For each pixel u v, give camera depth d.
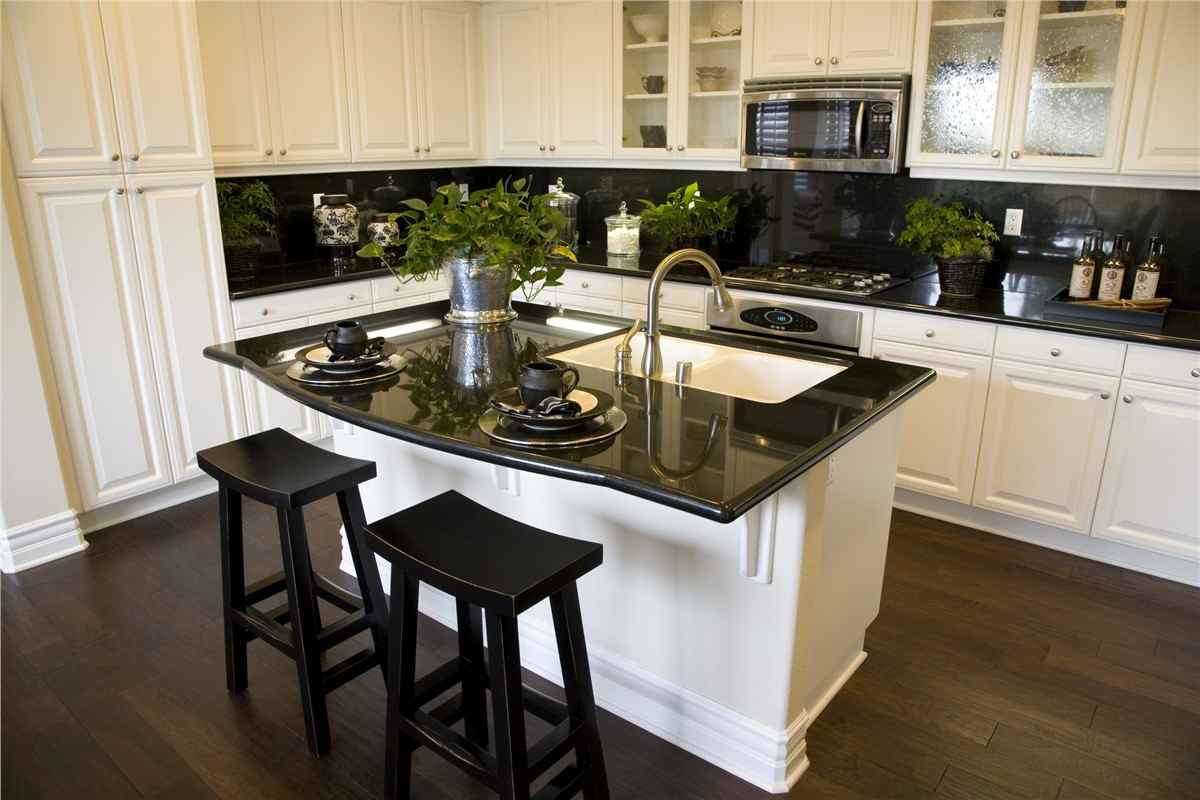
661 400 1.99
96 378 3.21
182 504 3.62
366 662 2.18
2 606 2.82
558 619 1.75
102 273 3.16
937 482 3.38
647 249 4.75
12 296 2.91
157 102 3.20
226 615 2.28
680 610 2.10
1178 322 2.94
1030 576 3.01
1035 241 3.46
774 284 3.65
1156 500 2.88
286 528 1.99
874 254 3.94
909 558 3.14
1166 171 2.87
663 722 2.20
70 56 2.94
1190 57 2.74
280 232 4.29
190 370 3.49
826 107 3.52
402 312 2.98
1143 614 2.77
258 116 3.75
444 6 4.44
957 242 3.30
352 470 2.11
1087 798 1.98
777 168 3.77
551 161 4.66
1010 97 3.12
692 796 2.00
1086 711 2.29
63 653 2.56
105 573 3.04
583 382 2.15
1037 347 2.99
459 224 2.27
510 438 1.71
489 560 1.68
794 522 1.82
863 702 2.32
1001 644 2.60
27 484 3.05
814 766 2.08
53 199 2.98
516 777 1.62
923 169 3.44
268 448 2.27
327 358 2.25
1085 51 2.96
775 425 1.80
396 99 4.31
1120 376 2.85
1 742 2.17
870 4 3.36
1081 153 3.06
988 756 2.12
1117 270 3.06
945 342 3.20
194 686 2.40
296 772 2.07
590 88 4.34
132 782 2.04
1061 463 3.05
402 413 1.90
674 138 4.14
